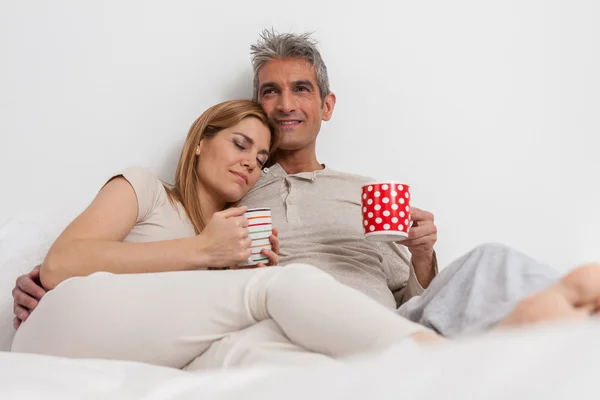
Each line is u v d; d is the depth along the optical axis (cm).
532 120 212
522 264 95
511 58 214
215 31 200
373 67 208
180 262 129
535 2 218
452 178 206
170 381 64
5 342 152
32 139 186
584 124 214
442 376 51
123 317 98
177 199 157
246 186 163
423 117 208
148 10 197
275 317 87
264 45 185
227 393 59
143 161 191
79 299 102
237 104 166
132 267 127
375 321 75
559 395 44
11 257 161
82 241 130
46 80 189
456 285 99
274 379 60
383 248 173
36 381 61
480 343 55
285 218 169
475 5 216
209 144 162
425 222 156
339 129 203
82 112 189
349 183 179
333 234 166
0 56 188
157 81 194
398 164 205
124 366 76
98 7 194
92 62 192
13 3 191
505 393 46
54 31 191
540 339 52
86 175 188
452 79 211
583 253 207
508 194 208
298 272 89
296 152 184
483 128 210
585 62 216
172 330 96
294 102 178
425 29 212
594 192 211
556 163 211
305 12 207
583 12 218
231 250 131
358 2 210
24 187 184
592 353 48
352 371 57
